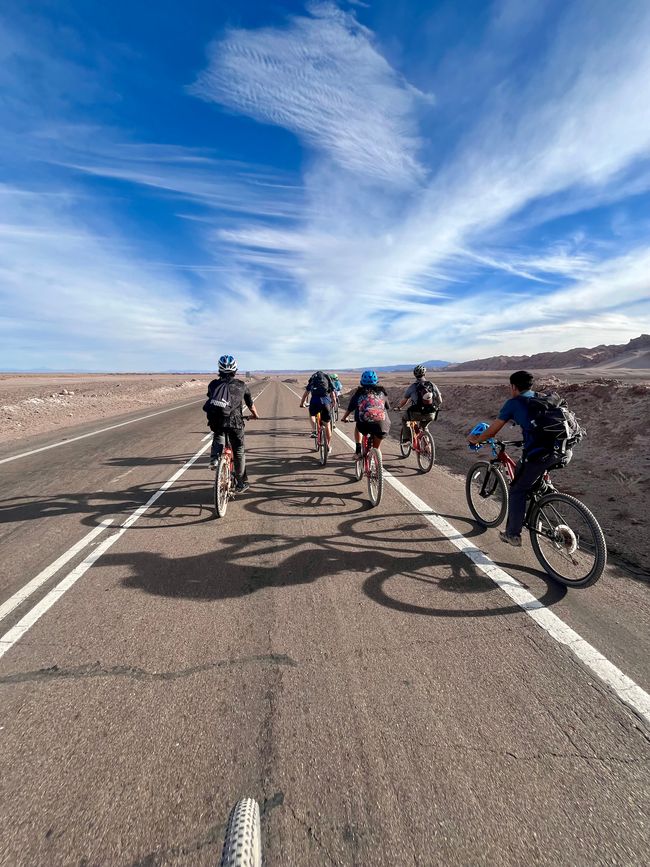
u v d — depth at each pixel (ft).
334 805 5.32
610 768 5.87
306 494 19.66
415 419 23.72
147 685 7.47
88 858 4.71
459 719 6.70
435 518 16.05
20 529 15.48
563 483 20.52
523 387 12.24
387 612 9.81
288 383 238.27
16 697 7.21
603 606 10.01
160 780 5.65
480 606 10.05
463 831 5.00
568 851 4.79
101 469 25.20
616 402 29.37
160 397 104.06
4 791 5.51
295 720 6.66
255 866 4.23
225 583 11.26
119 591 10.87
